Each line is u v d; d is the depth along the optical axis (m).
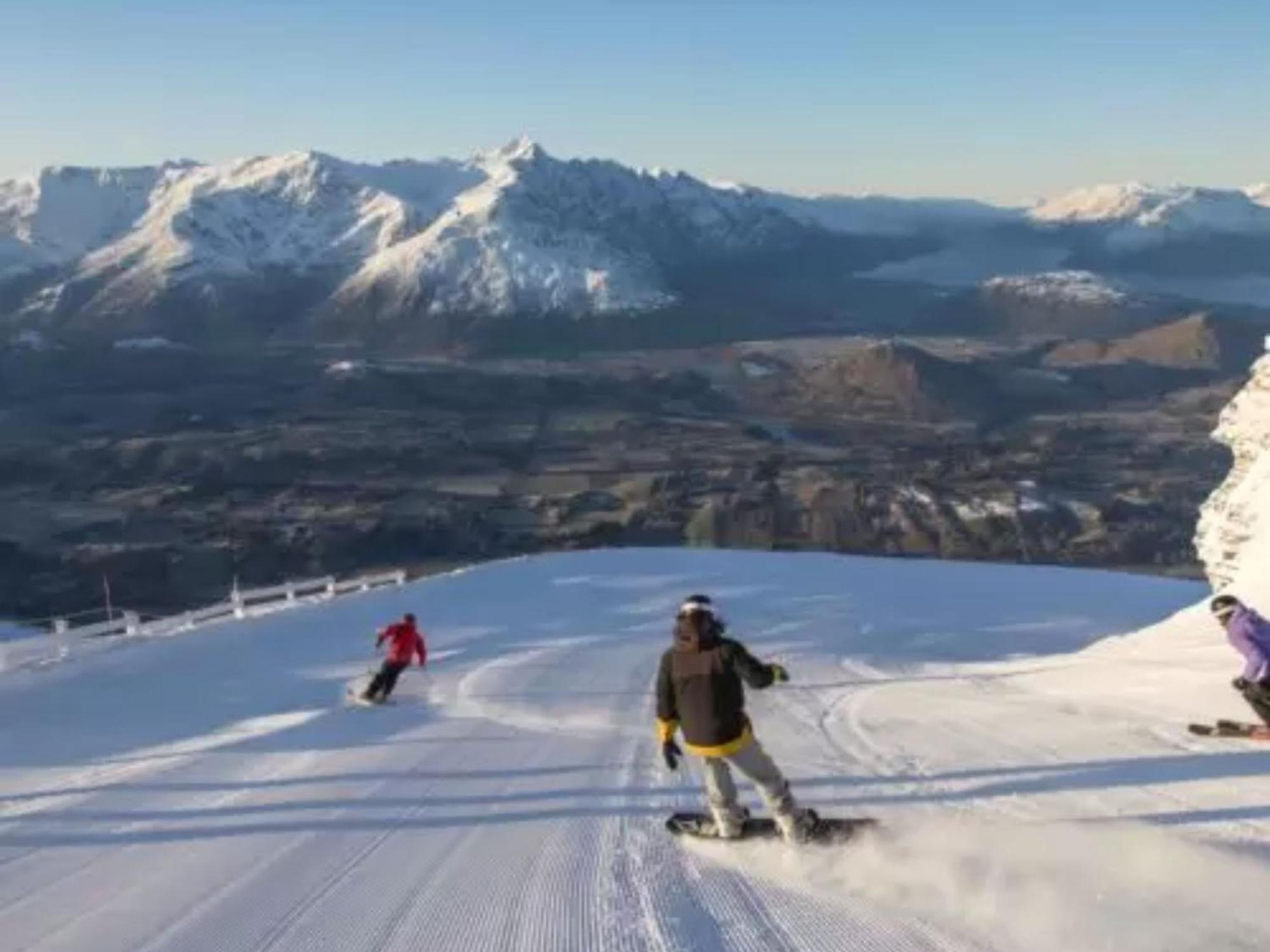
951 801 9.48
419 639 17.78
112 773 12.28
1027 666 20.91
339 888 7.91
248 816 10.09
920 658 26.38
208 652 23.92
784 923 6.76
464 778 11.43
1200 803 8.95
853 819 8.82
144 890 8.05
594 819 9.54
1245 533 21.20
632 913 7.07
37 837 9.60
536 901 7.41
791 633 30.62
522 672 21.20
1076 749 11.31
